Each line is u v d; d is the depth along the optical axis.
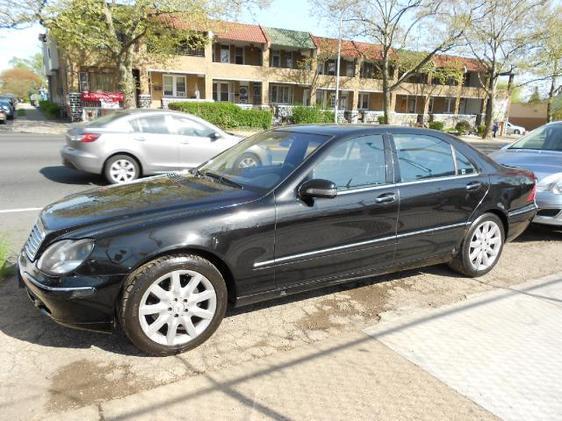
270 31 43.47
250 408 2.67
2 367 2.97
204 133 9.62
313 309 3.96
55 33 21.95
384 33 34.38
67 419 2.53
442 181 4.36
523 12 35.91
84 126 9.01
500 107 54.00
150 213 3.20
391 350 3.33
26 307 3.75
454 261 4.70
